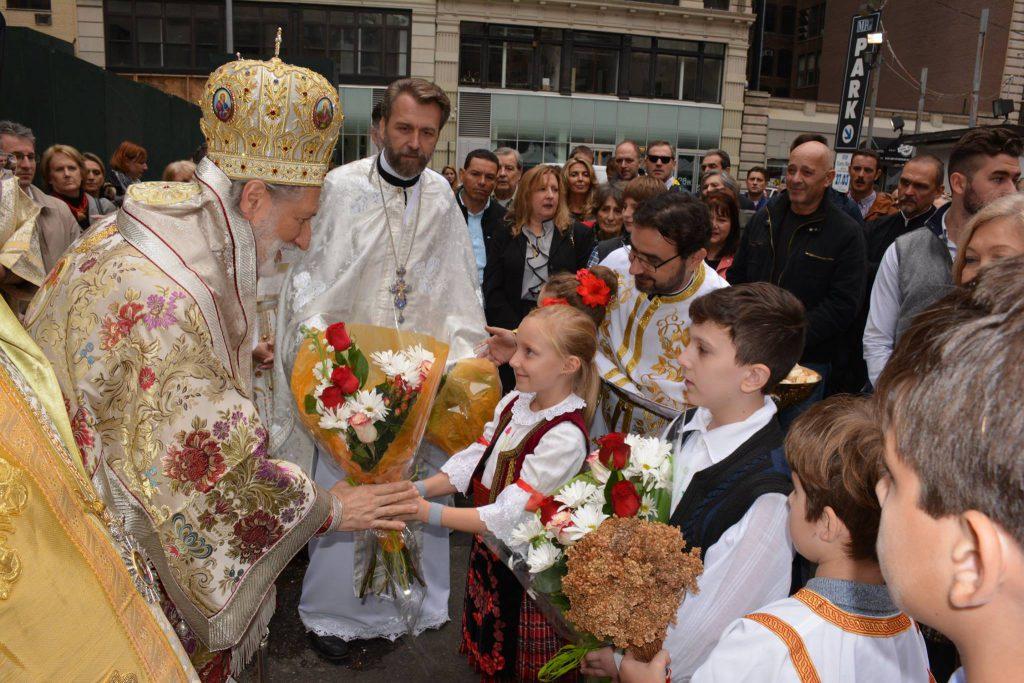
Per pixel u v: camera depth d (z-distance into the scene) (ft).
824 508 4.01
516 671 7.29
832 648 3.82
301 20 70.28
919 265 9.31
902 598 2.10
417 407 7.39
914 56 112.37
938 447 1.88
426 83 9.03
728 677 3.89
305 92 5.73
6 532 2.92
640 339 8.93
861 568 3.97
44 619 3.03
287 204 5.92
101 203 20.03
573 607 4.78
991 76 99.35
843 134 44.21
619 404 9.31
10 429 3.13
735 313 5.42
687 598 5.12
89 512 3.51
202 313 5.02
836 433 4.05
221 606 5.22
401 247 9.32
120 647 3.43
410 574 8.07
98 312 4.86
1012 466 1.76
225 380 5.16
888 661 3.92
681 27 77.15
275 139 5.65
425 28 71.41
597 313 8.87
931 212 15.10
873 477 3.81
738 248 13.98
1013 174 8.46
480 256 17.17
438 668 9.00
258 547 5.37
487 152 17.01
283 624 9.95
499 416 7.91
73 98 26.91
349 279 8.96
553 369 7.01
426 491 7.78
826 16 141.90
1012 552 1.82
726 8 79.05
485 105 74.54
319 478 9.18
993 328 1.86
